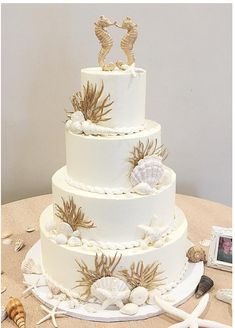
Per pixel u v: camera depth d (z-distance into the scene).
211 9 1.89
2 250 1.51
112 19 1.80
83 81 1.19
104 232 1.16
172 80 1.95
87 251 1.15
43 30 1.76
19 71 1.79
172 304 1.18
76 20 1.77
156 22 1.85
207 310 1.20
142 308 1.17
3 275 1.36
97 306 1.17
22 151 1.91
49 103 1.86
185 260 1.36
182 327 1.07
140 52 1.88
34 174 1.96
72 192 1.16
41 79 1.82
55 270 1.23
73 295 1.19
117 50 1.83
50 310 1.17
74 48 1.81
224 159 2.16
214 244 1.45
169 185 1.24
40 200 1.88
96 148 1.14
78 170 1.20
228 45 1.96
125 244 1.16
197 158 2.12
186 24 1.88
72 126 1.18
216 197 2.22
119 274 1.14
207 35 1.92
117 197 1.14
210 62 1.97
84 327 1.11
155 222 1.18
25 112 1.86
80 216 1.16
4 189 1.95
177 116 2.02
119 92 1.14
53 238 1.23
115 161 1.15
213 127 2.08
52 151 1.94
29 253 1.45
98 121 1.18
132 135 1.16
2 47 1.75
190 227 1.67
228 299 1.23
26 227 1.66
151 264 1.16
